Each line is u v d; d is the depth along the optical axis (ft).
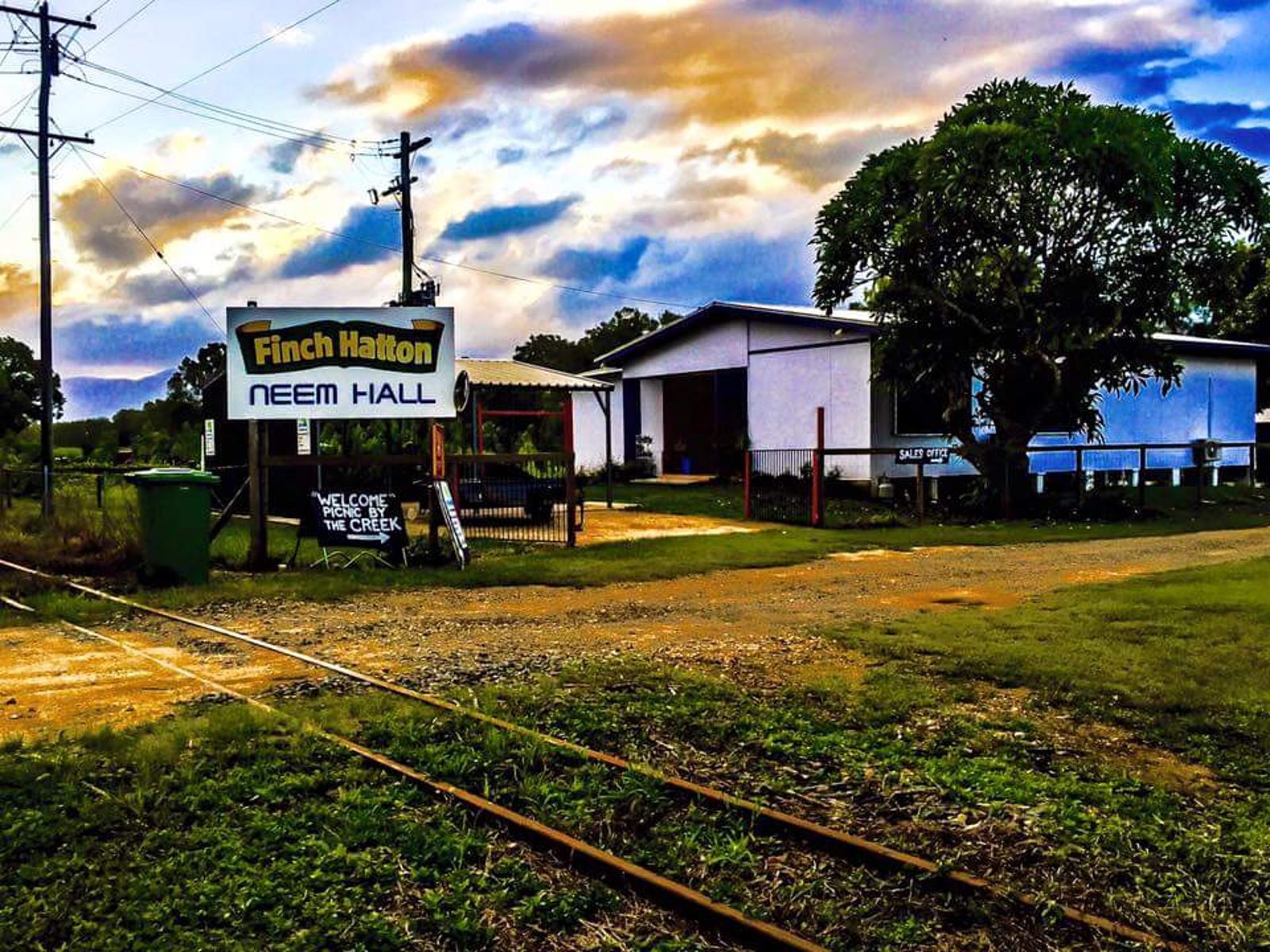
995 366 75.97
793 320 91.40
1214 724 22.30
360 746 20.86
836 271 77.36
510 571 46.93
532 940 13.61
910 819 17.60
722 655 29.66
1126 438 101.45
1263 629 31.83
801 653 29.81
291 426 78.74
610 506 81.15
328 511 48.88
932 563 52.16
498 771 19.48
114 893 14.52
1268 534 67.05
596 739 21.66
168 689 25.77
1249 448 109.60
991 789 18.63
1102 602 37.45
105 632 33.30
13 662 28.86
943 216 72.23
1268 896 14.70
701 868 15.60
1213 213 74.13
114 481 102.63
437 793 18.17
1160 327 93.35
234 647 31.01
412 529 63.46
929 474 89.66
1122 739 21.81
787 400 93.04
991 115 74.18
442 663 28.63
